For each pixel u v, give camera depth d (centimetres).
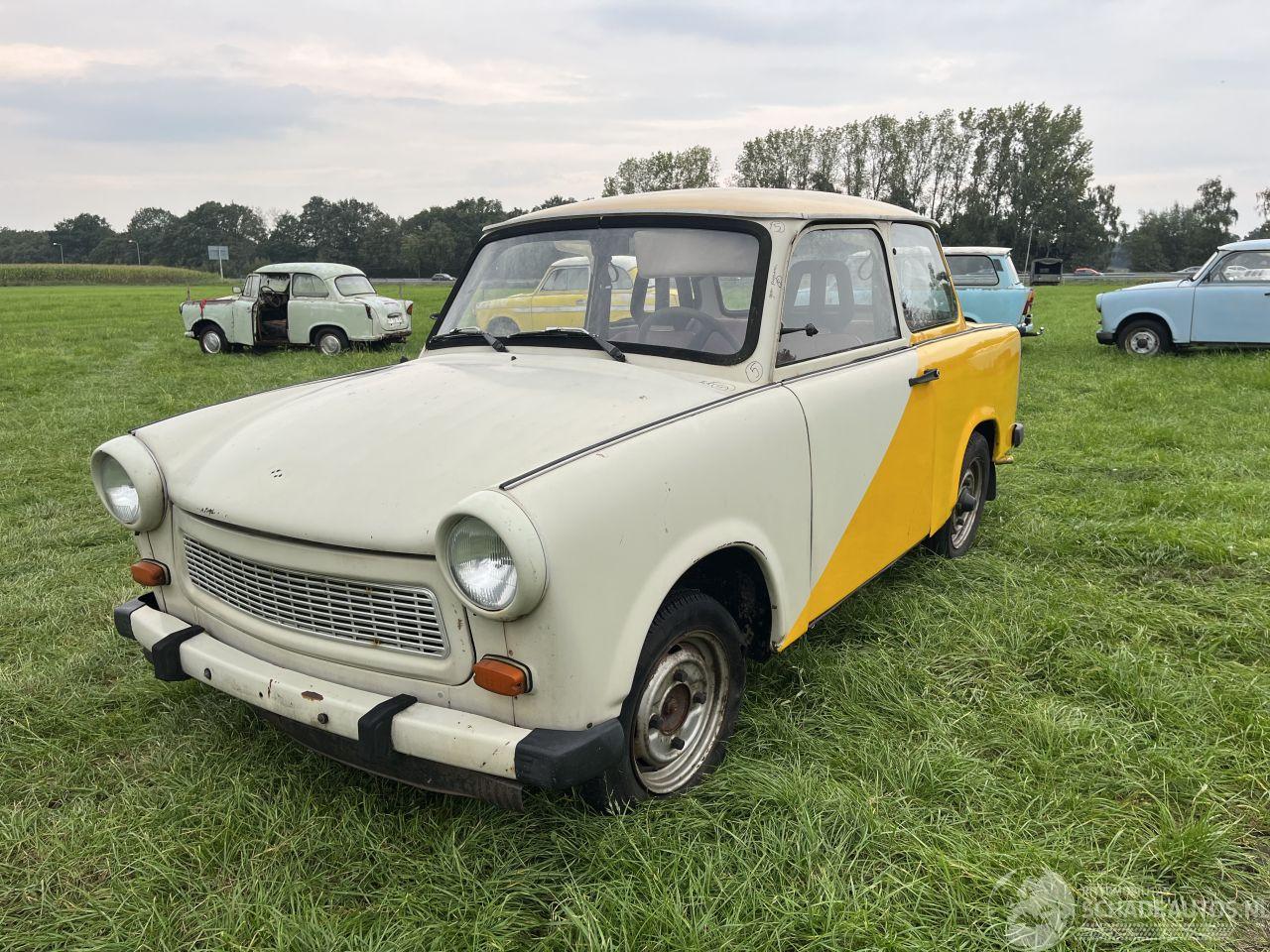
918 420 373
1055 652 356
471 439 244
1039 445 723
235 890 228
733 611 301
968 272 1406
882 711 313
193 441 291
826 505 307
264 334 1606
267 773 278
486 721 214
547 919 221
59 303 3859
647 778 255
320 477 241
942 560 454
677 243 310
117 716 318
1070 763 278
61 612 411
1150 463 648
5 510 590
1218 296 1235
